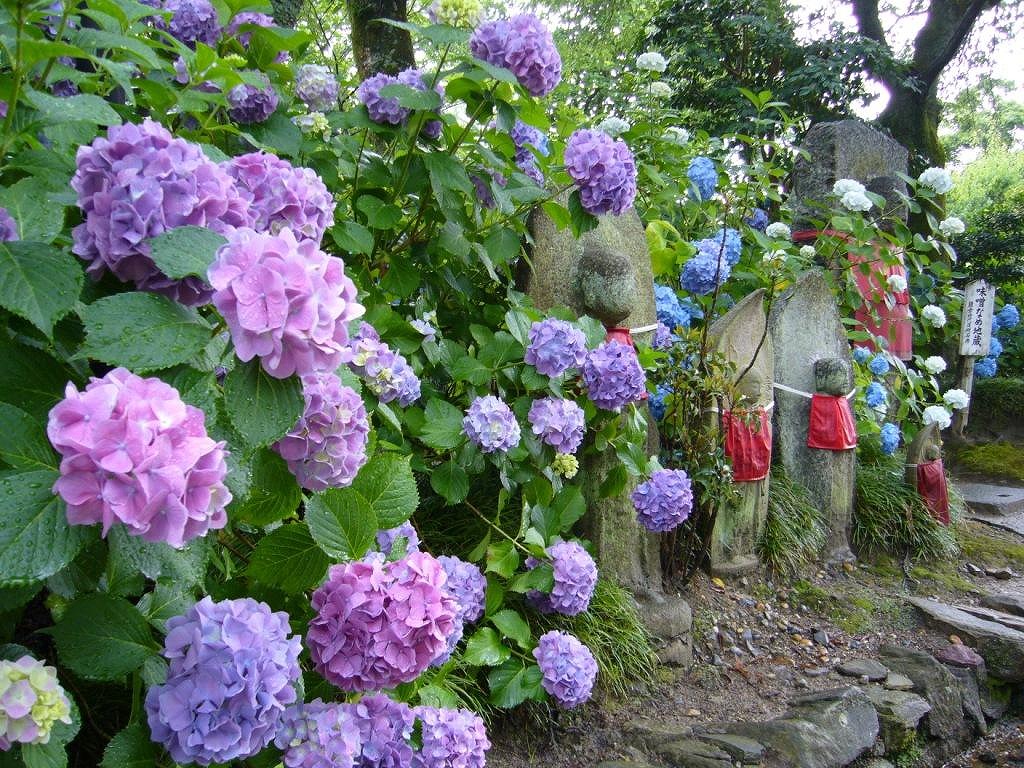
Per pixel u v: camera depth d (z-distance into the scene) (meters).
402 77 2.46
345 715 1.17
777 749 2.63
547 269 3.23
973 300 7.47
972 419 8.42
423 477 2.99
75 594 0.99
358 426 1.18
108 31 1.30
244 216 0.99
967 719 3.40
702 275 3.88
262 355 0.82
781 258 4.41
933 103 9.89
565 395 2.85
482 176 2.67
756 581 3.98
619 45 11.52
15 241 0.86
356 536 1.22
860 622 3.83
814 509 4.34
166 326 0.85
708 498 3.44
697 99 9.97
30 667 0.79
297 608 1.33
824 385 4.35
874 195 5.01
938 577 4.45
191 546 0.95
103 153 0.91
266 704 0.95
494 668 2.45
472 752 1.67
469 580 2.30
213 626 0.96
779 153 5.58
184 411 0.76
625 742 2.64
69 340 1.00
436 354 2.61
